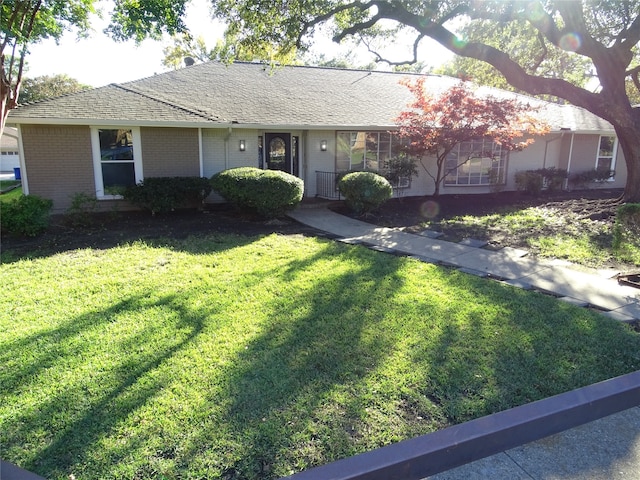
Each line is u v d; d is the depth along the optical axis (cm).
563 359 343
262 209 944
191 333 381
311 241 773
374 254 681
